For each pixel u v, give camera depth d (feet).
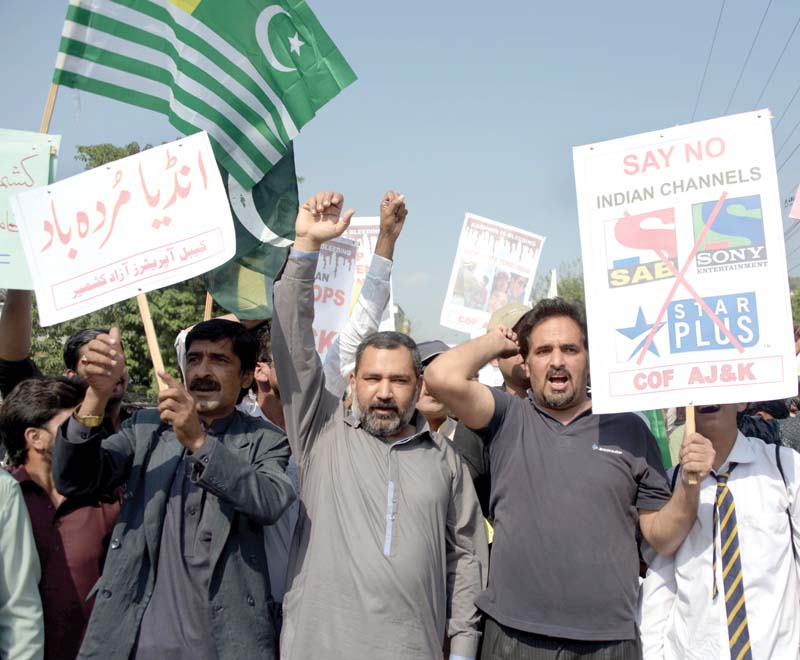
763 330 9.68
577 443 10.47
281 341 10.60
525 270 24.56
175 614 9.43
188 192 10.02
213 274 17.10
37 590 9.56
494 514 10.68
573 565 9.84
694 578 10.30
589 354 10.52
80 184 10.15
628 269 10.28
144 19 13.69
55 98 11.71
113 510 11.01
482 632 10.49
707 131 10.18
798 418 15.39
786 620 10.02
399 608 9.51
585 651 9.69
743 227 9.93
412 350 10.79
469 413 10.78
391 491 10.09
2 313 12.79
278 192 16.83
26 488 10.89
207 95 14.37
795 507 10.29
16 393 11.11
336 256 18.29
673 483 10.89
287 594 10.04
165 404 9.00
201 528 9.73
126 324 52.37
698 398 9.79
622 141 10.49
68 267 10.02
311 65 15.16
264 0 14.64
